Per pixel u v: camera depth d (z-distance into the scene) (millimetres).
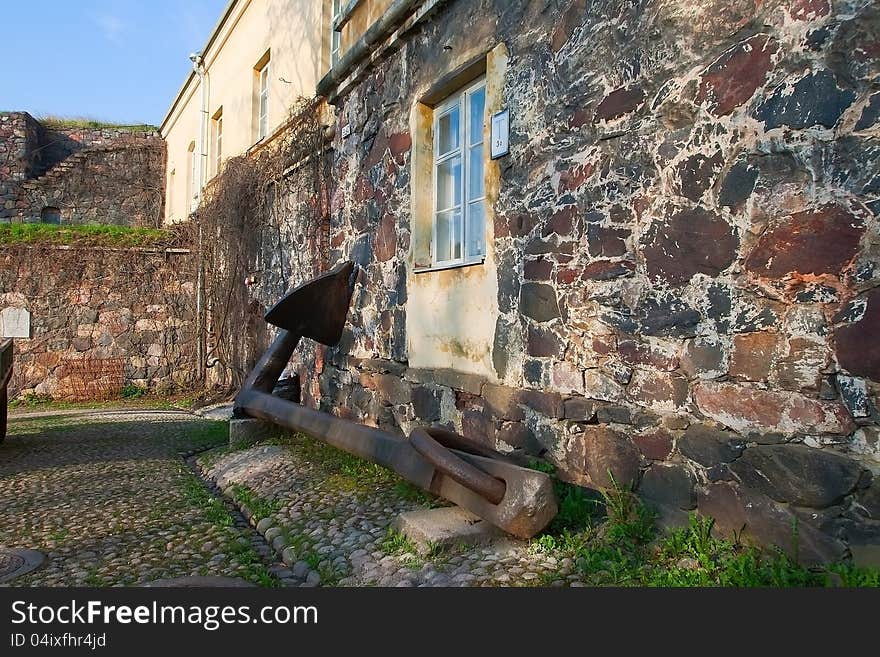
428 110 5621
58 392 12859
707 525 2879
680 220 3088
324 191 8219
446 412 4965
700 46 3025
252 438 6996
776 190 2652
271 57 11609
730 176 2848
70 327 13039
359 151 6812
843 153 2426
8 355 7582
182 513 4656
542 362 3975
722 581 2613
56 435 8414
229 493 5234
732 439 2807
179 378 13695
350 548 3623
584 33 3729
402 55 5910
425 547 3369
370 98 6566
